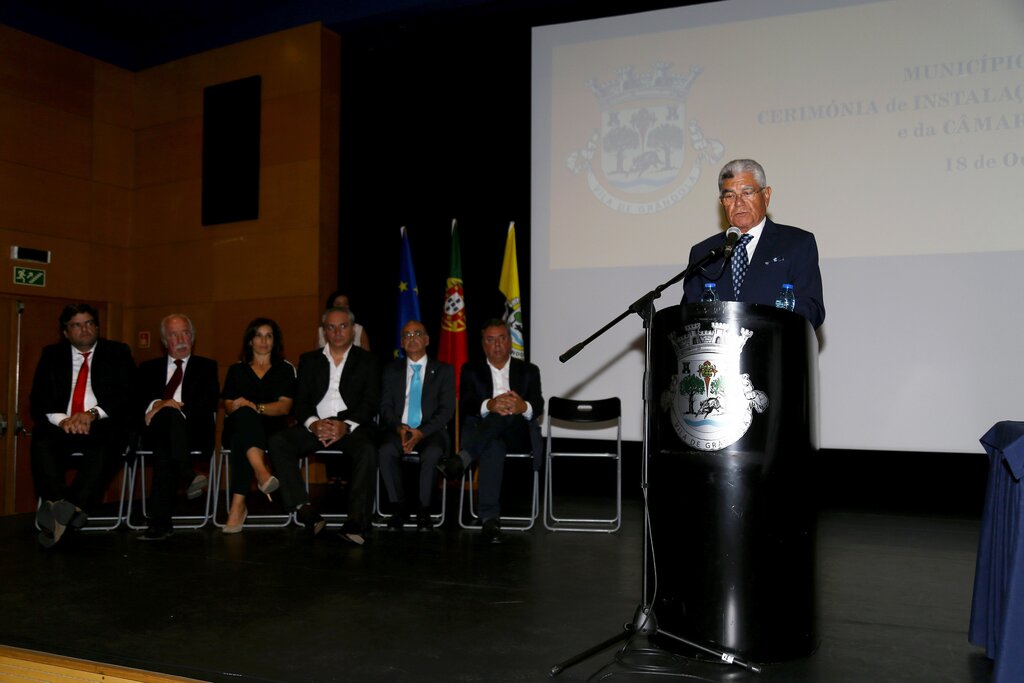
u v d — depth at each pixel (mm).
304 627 2418
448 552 3549
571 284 5301
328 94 6160
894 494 4820
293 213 6145
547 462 4309
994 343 4348
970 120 4438
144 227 6824
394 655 2158
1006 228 4344
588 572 3154
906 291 4527
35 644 2270
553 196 5395
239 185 6340
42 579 3068
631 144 5215
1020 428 1959
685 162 5078
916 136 4539
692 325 2070
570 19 5582
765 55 4902
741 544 2004
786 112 4836
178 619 2512
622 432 5102
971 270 4406
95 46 6676
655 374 2184
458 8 5688
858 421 4602
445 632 2365
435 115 5926
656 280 5102
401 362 4438
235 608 2635
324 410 4230
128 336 6824
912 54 4566
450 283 5551
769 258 2309
